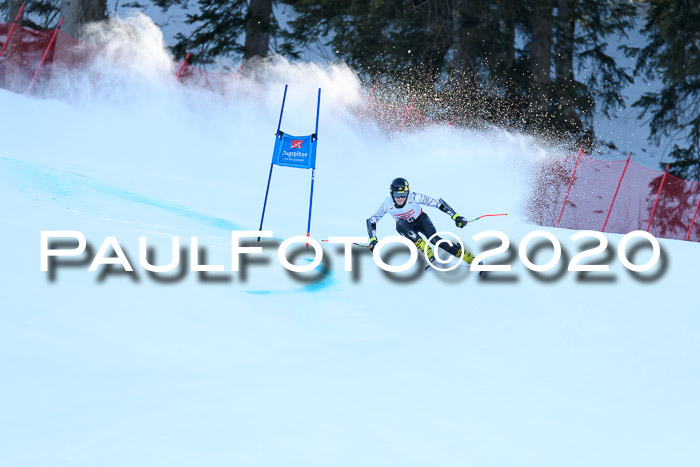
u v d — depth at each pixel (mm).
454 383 3811
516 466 2781
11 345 3711
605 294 6445
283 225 10008
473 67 23750
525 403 3549
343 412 3260
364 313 5395
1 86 16375
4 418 2957
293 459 2717
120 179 10227
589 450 2980
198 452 2730
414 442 2957
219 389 3475
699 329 5195
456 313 5602
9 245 5363
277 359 4094
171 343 4160
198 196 10734
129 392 3354
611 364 4301
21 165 8609
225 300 5168
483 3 23422
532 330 5117
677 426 3305
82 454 2670
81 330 4105
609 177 18250
